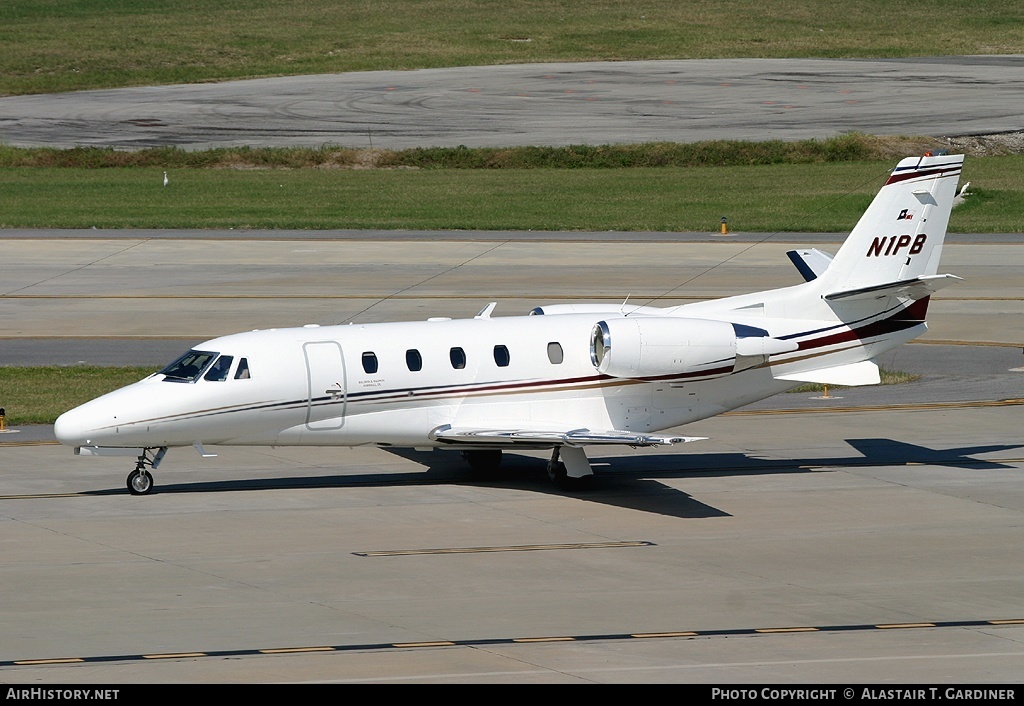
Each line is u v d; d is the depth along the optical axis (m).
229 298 175.88
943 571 73.50
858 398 129.25
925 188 99.12
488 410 94.19
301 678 55.47
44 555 75.62
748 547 78.69
